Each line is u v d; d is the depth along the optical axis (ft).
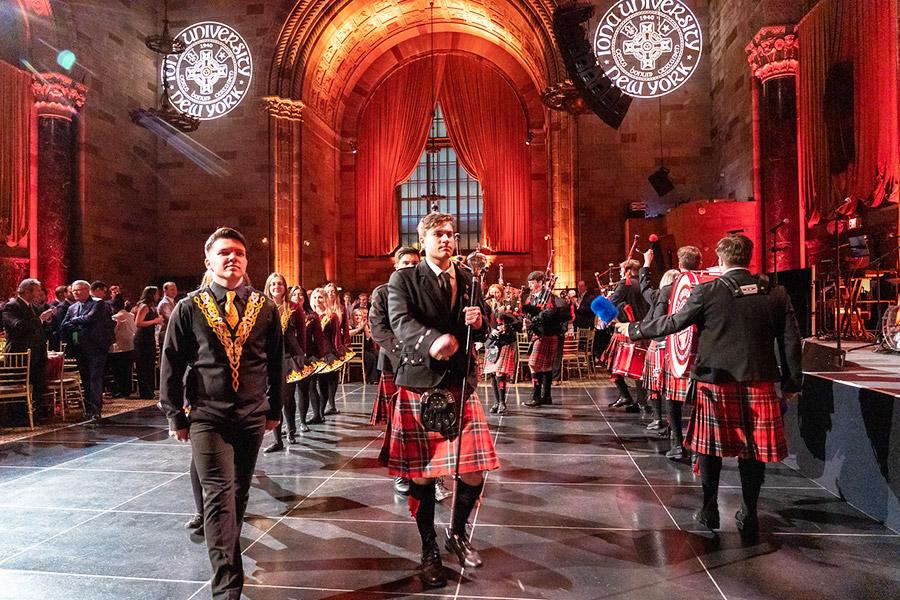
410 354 9.49
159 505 13.44
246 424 9.10
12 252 43.16
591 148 52.24
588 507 12.87
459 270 10.18
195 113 57.62
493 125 68.90
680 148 51.42
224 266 9.18
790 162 36.70
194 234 57.26
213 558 8.45
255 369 9.27
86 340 24.35
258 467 16.49
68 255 46.55
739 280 11.08
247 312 9.23
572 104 49.80
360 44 65.57
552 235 53.06
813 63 33.96
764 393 11.05
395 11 62.03
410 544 11.00
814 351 16.74
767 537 11.02
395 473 9.45
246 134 57.00
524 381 34.55
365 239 70.64
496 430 20.93
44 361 23.89
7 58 44.14
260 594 9.06
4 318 23.09
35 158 45.27
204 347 8.95
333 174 68.33
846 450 12.82
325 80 63.31
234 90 57.31
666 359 16.62
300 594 9.06
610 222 51.75
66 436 21.22
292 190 57.72
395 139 70.38
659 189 49.52
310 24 56.70
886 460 11.29
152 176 57.36
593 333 36.42
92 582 9.55
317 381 23.02
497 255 68.44
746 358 10.85
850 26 29.84
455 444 9.52
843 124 30.68
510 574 9.64
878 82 27.53
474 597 8.89
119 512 12.97
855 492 12.49
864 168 28.63
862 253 28.68
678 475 15.30
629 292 21.98
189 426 9.04
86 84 48.37
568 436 19.89
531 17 52.44
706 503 11.45
